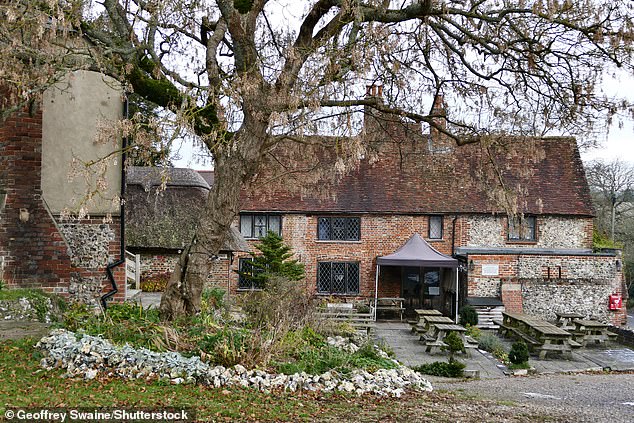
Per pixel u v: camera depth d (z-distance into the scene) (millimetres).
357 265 28641
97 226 13734
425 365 14633
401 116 12586
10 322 10352
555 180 29719
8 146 12203
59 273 12555
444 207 28500
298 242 28594
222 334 9867
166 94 11594
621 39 9742
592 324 20297
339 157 9445
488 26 11070
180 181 25328
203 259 10930
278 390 8727
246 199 28641
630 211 46938
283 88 9602
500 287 26469
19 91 9859
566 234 28719
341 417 7609
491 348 18016
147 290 23094
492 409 8930
